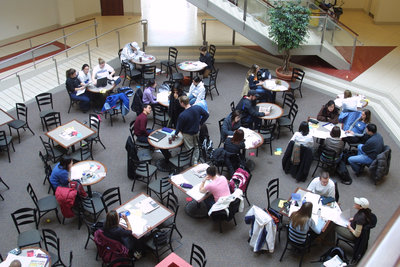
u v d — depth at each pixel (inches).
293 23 486.3
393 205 312.7
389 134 416.8
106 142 394.6
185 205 312.2
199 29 695.7
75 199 279.1
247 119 390.3
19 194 319.6
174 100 386.6
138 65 560.1
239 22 537.0
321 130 362.9
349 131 362.6
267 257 264.7
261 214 256.2
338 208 264.4
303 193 280.5
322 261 250.4
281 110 397.4
